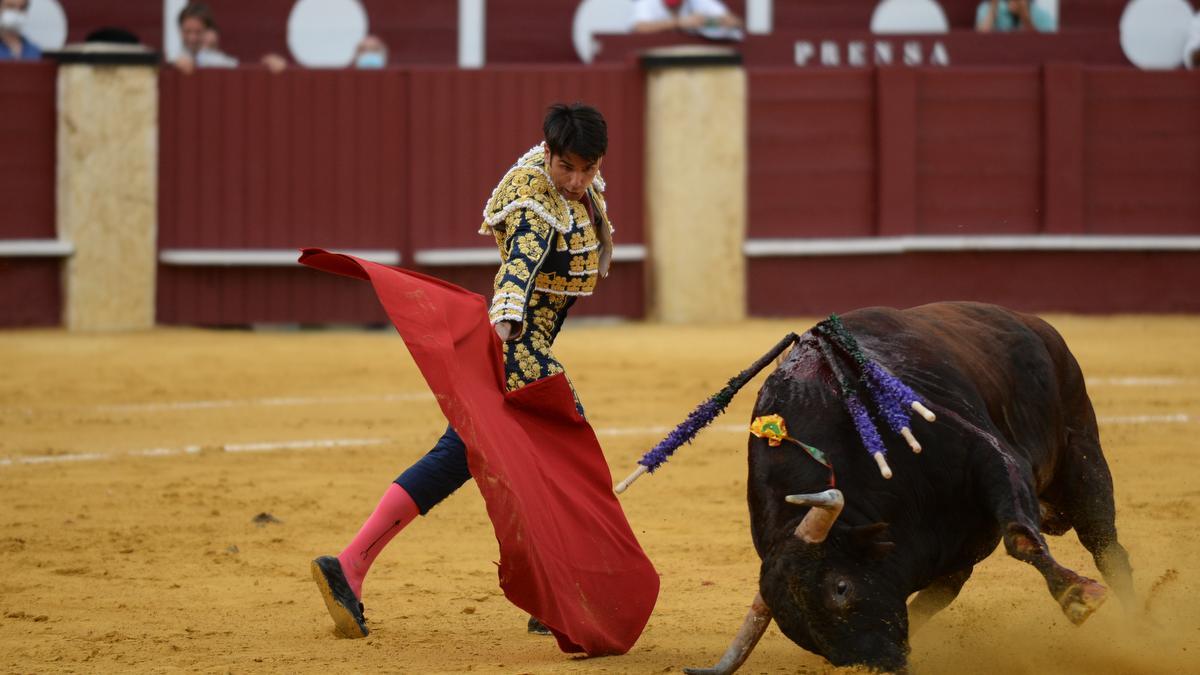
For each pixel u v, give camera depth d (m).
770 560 6.61
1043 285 28.33
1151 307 28.53
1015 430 7.64
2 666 7.71
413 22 31.30
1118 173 28.27
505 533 7.46
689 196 27.17
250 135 26.58
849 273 27.94
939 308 8.12
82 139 25.77
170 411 17.72
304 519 11.95
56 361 21.89
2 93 25.69
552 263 8.16
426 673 7.54
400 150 26.88
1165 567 10.02
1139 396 18.22
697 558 10.56
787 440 6.95
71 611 9.06
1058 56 28.38
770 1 31.55
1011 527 6.61
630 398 18.56
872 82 27.77
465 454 8.44
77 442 15.60
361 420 17.11
